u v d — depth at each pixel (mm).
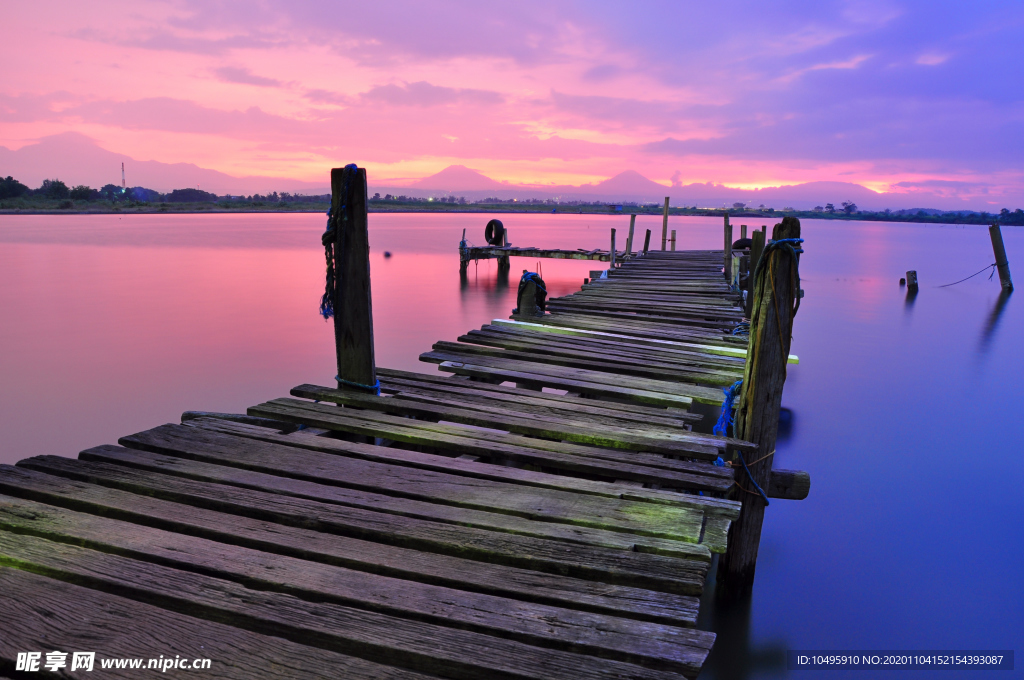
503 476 3627
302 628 2213
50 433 7980
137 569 2527
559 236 51656
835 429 8305
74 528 2842
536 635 2221
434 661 2107
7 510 2994
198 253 34031
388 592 2451
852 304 19703
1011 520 5820
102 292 19750
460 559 2705
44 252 33562
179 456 3797
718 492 3773
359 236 4848
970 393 10016
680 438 4262
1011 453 7434
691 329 8602
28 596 2326
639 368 6336
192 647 2111
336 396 5004
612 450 4070
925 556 5215
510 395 5250
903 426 8430
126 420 8461
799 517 5902
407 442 4238
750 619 4250
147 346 12695
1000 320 16922
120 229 58344
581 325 8773
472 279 24016
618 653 2143
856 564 5121
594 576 2635
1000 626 4320
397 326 15078
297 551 2744
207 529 2889
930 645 4133
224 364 11352
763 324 3885
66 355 11883
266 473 3572
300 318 15805
